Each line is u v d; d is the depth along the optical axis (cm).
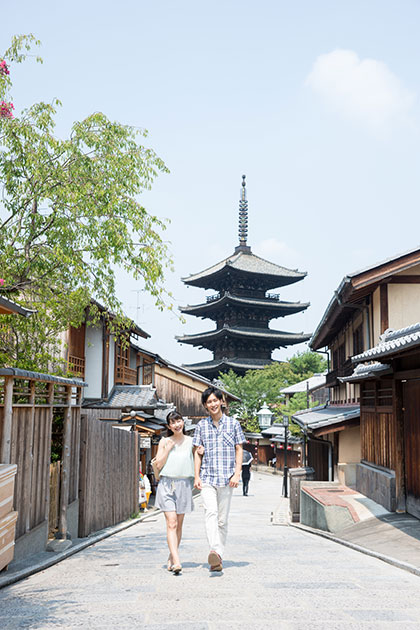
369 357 1052
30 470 719
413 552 729
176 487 597
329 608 420
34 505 757
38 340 1269
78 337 2164
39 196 1038
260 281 6812
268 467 4869
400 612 412
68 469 909
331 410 2192
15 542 664
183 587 499
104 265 1068
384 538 862
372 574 598
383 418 1212
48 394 812
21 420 692
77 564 708
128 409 2244
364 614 403
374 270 1518
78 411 993
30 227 1048
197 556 728
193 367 6781
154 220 1104
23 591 523
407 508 1053
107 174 1087
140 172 1103
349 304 1722
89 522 1037
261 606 424
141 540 996
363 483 1339
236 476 583
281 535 1116
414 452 1009
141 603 437
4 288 1014
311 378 5084
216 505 580
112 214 1050
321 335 2408
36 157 1034
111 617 393
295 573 579
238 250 7212
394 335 1118
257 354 6794
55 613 413
